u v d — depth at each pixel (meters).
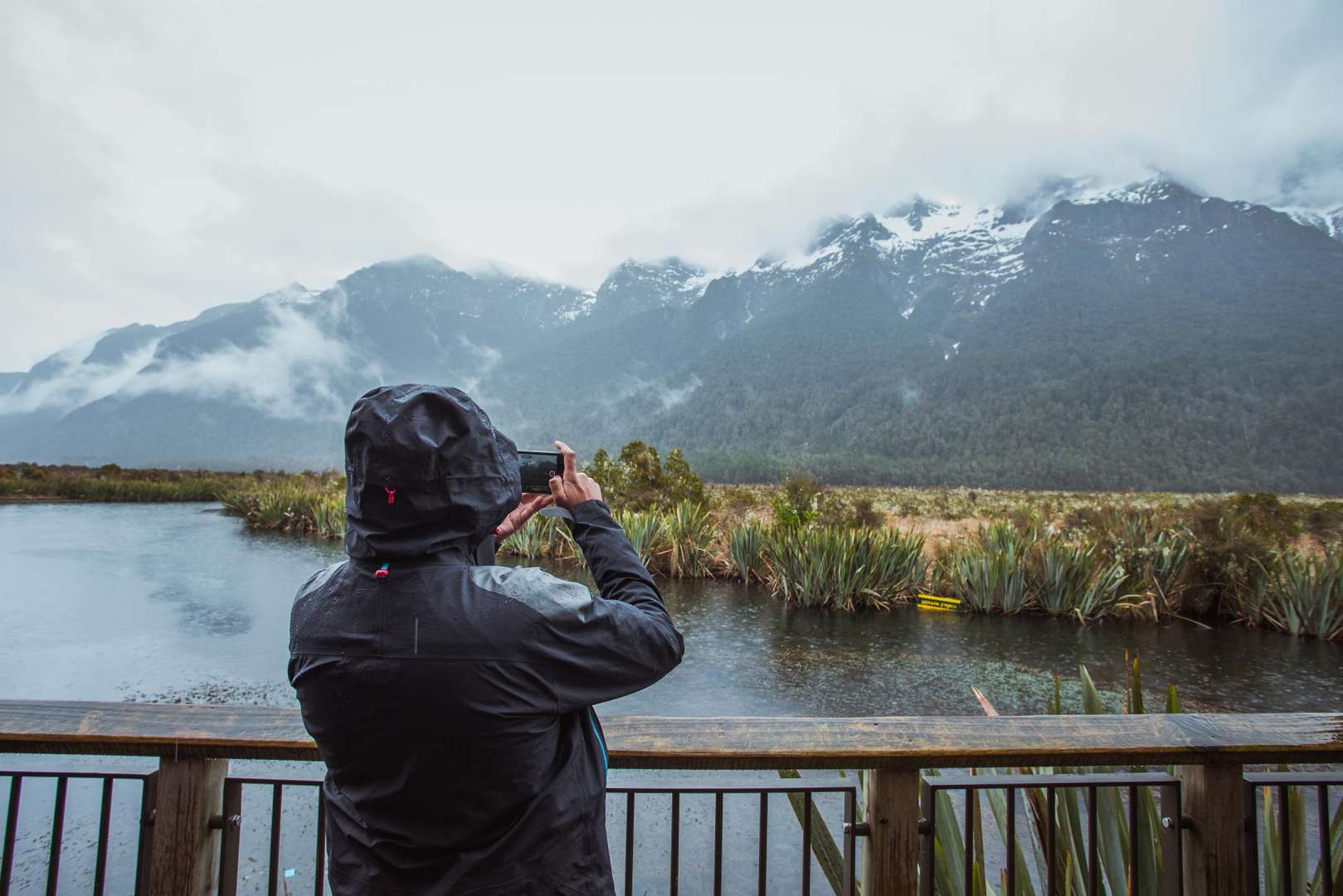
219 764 1.64
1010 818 1.73
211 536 21.34
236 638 8.74
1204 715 1.72
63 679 7.11
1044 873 2.21
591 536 1.35
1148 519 14.56
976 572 12.15
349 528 1.15
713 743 1.53
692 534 15.66
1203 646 9.69
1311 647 9.76
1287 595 10.72
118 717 1.59
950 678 7.74
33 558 16.14
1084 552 11.94
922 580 12.73
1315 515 17.66
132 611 10.44
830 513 18.47
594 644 1.13
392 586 1.09
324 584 1.17
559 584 1.15
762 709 6.62
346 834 1.11
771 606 12.06
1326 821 1.74
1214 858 1.65
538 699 1.08
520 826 1.07
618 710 6.56
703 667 8.05
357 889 1.09
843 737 1.58
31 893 3.50
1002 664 8.44
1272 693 7.52
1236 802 1.68
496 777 1.06
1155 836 1.84
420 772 1.05
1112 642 9.83
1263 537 13.12
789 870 3.91
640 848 4.14
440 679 1.04
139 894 1.59
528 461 1.39
